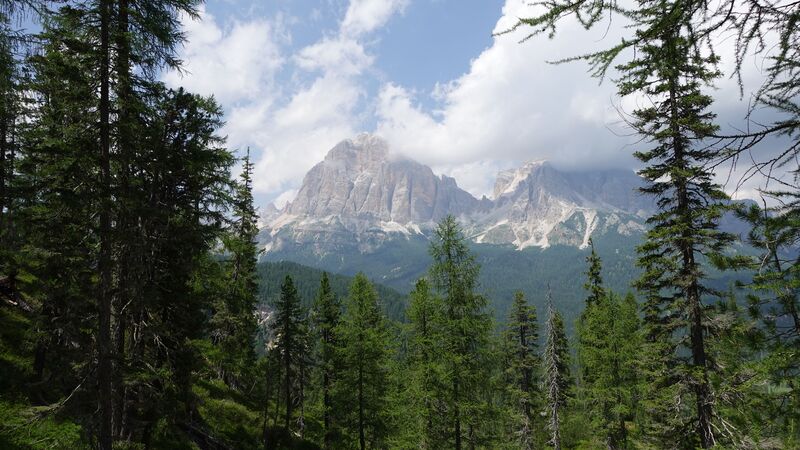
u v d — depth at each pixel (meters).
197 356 18.50
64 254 13.95
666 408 15.74
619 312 24.55
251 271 32.44
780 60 3.95
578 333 28.66
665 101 13.59
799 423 5.80
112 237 12.67
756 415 6.50
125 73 12.77
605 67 4.39
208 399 31.89
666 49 4.25
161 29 12.68
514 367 35.97
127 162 13.17
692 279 13.24
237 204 19.17
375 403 28.36
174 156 16.66
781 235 4.85
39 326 16.97
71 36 11.95
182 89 17.62
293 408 42.12
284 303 35.91
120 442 16.14
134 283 14.04
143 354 16.48
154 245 16.19
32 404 18.92
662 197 14.72
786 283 4.96
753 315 6.06
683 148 13.70
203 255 18.56
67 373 15.23
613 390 23.73
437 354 20.25
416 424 20.88
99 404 12.51
